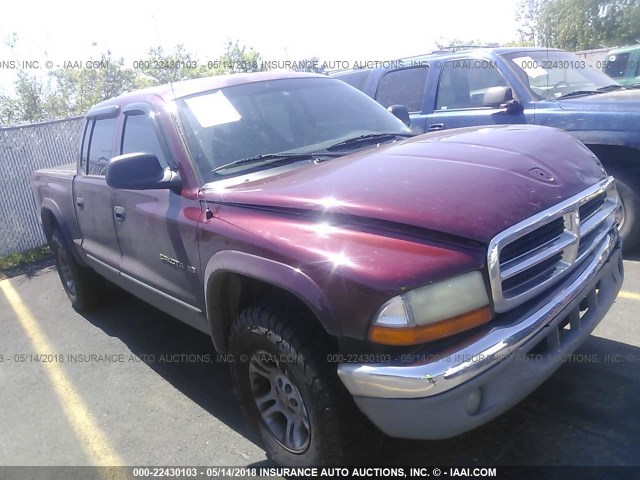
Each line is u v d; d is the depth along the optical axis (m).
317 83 4.21
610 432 2.92
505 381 2.35
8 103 12.55
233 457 3.21
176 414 3.73
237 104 3.69
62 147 8.82
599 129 5.09
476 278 2.29
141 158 3.25
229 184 3.18
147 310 5.61
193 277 3.25
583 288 2.71
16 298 6.71
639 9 21.28
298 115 3.80
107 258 4.48
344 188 2.68
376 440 2.60
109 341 5.02
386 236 2.38
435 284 2.22
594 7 22.05
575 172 2.90
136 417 3.76
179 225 3.24
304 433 2.79
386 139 3.75
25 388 4.39
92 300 5.68
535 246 2.51
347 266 2.29
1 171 8.29
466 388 2.20
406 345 2.21
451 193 2.50
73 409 3.97
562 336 2.70
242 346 2.88
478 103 6.10
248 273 2.66
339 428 2.50
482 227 2.33
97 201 4.40
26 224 8.59
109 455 3.40
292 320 2.58
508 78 5.83
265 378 2.95
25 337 5.43
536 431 3.01
